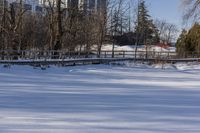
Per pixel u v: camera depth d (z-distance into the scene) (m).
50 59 38.91
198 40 61.06
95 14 62.28
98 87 21.89
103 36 61.59
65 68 35.88
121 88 21.81
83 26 56.50
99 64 45.06
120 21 80.06
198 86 24.73
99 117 11.70
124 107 13.95
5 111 12.34
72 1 49.69
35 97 16.11
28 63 34.19
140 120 11.41
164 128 10.34
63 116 11.68
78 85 22.69
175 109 13.84
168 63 52.03
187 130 10.16
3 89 18.81
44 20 56.44
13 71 29.31
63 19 49.12
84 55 49.50
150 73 38.34
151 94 18.92
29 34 59.38
